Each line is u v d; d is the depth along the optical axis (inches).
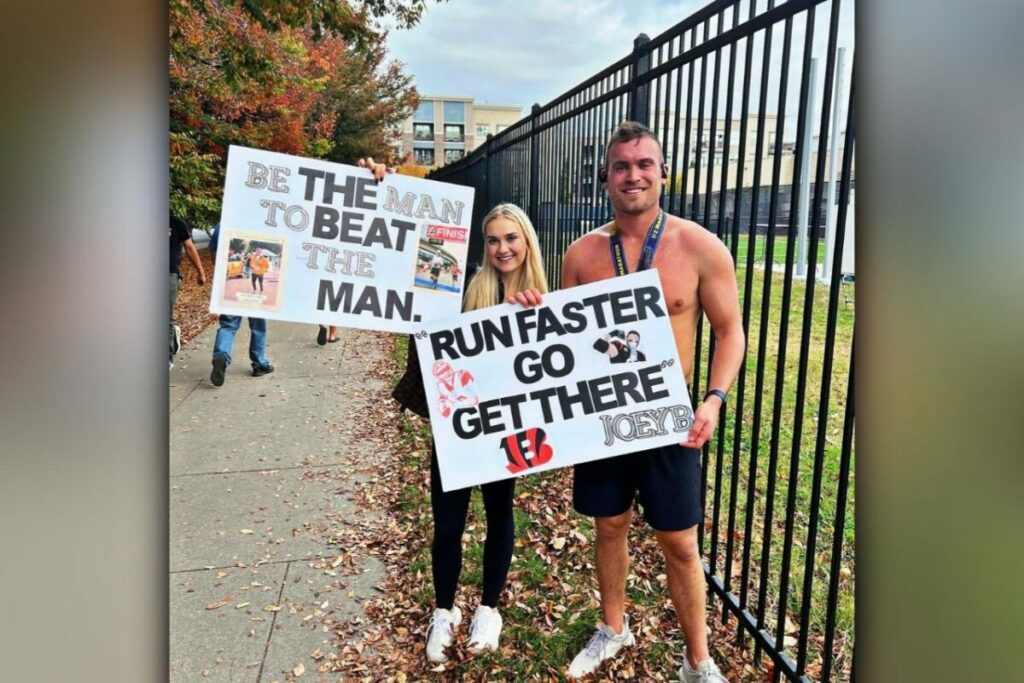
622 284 77.9
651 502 78.5
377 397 209.5
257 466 155.6
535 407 79.2
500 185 292.7
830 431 163.2
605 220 138.2
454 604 96.5
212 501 138.0
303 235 77.0
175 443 169.6
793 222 76.4
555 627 96.9
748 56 83.6
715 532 100.0
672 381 77.7
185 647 94.3
